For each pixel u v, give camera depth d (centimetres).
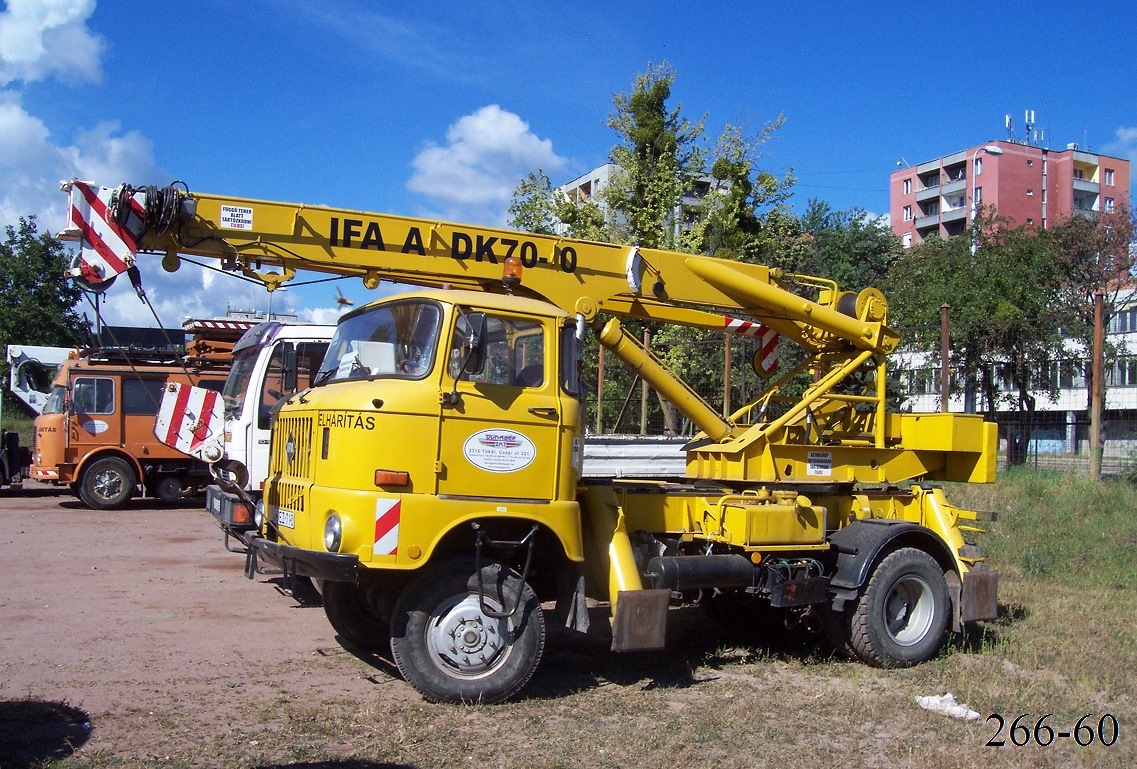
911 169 7744
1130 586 1060
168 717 577
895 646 753
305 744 532
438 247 770
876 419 859
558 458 643
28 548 1246
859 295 872
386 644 755
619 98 2331
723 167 2281
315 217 741
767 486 795
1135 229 4031
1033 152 7144
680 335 1909
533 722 584
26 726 552
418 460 598
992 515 861
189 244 713
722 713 612
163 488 1786
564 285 809
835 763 529
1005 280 2947
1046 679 715
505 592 620
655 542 741
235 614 874
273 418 748
